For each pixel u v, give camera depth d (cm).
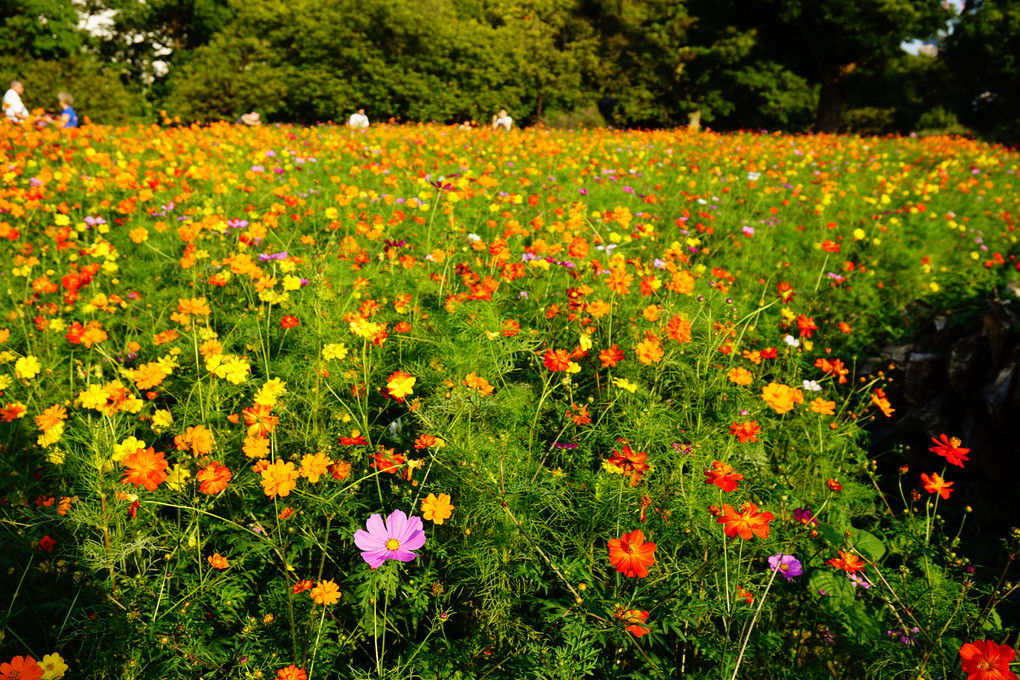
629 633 176
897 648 193
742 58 2953
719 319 381
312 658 183
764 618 219
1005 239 679
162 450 272
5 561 198
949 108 3350
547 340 344
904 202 768
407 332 316
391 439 272
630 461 194
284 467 193
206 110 2505
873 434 385
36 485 240
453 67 2567
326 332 309
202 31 3778
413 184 651
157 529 224
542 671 173
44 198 562
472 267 417
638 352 273
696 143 1188
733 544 216
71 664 186
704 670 201
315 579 222
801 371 384
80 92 2380
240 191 616
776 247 616
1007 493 324
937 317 438
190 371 319
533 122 2806
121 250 487
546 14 3425
